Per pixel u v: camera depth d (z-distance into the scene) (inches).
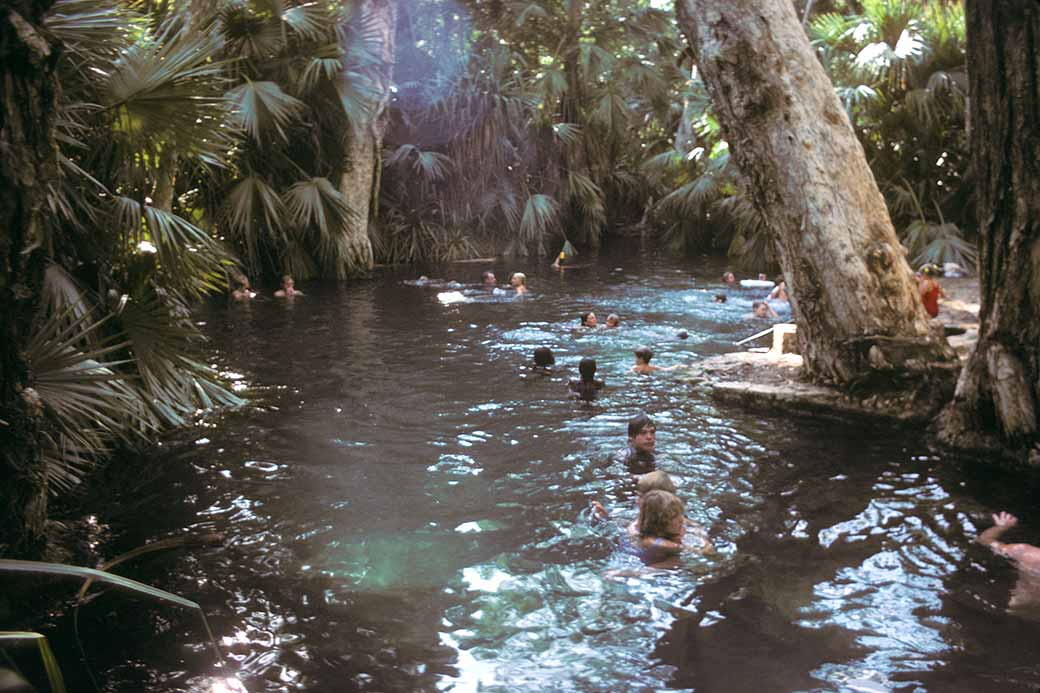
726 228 874.1
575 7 896.9
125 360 272.5
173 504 229.8
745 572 187.3
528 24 897.5
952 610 168.2
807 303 320.5
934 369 298.0
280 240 706.8
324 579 185.5
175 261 287.0
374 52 697.6
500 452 272.5
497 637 160.1
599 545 202.7
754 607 170.9
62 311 244.7
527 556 196.7
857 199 311.6
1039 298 245.0
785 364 358.6
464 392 346.0
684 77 1052.5
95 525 215.6
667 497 205.2
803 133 309.9
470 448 276.5
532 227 858.1
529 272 752.3
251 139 653.9
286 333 474.3
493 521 217.6
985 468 254.8
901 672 145.6
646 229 1040.2
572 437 287.6
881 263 308.7
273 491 239.0
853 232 310.0
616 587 180.4
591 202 930.1
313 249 723.4
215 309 555.5
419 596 177.2
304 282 691.4
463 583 183.0
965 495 232.5
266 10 573.3
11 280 152.3
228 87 548.4
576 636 160.2
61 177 238.8
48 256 249.1
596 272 742.5
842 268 310.2
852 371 311.9
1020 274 247.4
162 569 190.4
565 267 782.5
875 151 673.6
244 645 157.9
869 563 191.3
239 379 368.8
